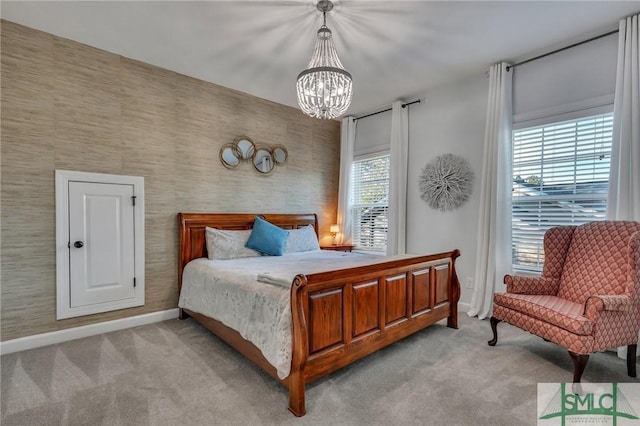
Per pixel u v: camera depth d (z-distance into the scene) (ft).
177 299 11.46
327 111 8.07
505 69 10.66
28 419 5.67
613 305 6.60
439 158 12.75
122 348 8.71
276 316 6.49
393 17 8.29
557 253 9.04
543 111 10.21
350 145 16.31
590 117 9.32
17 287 8.56
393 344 9.00
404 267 8.65
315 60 9.50
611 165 8.52
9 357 8.13
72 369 7.50
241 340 7.77
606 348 6.71
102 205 9.89
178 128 11.53
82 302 9.53
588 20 8.41
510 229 10.71
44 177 8.93
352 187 16.67
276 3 7.73
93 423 5.58
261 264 10.21
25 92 8.65
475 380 7.03
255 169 13.78
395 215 13.97
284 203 14.84
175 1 7.65
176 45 9.70
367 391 6.62
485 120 11.50
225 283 8.51
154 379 7.07
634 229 7.55
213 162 12.46
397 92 13.34
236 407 6.08
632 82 8.13
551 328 7.22
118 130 10.19
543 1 7.64
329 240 16.66
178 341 9.21
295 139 15.24
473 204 11.85
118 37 9.25
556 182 10.05
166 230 11.24
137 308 10.61
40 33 8.86
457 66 11.08
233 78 12.01
